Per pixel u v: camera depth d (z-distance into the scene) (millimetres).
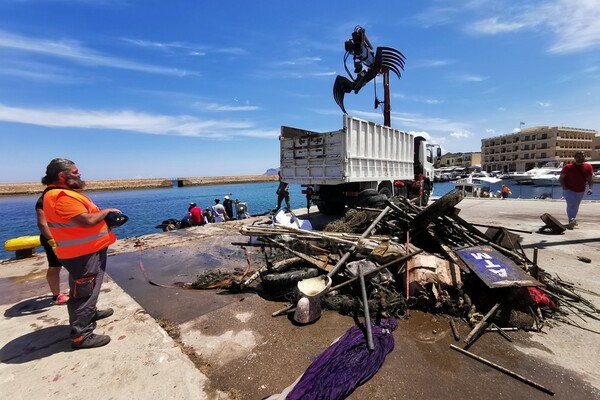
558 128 83500
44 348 2838
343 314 3381
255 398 2188
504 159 99438
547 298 3301
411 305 3395
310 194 9633
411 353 2650
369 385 2271
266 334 3033
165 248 6750
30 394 2240
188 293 4164
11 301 3959
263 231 4555
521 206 12109
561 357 2549
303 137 8430
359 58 8906
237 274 4828
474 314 3133
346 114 7383
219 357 2676
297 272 3965
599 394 2137
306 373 2311
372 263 3826
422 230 4719
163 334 3051
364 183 8727
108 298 4012
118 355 2707
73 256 2686
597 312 3240
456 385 2254
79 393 2244
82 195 2877
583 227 7477
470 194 22422
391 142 9664
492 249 3830
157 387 2297
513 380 2299
